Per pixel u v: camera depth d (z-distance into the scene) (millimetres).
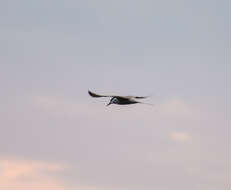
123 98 22109
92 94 21781
